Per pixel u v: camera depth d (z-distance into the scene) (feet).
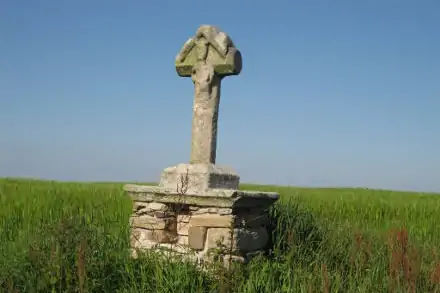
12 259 26.11
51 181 77.51
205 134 29.12
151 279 24.72
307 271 27.55
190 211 27.71
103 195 53.98
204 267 25.72
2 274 24.89
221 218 26.43
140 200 28.48
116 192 57.41
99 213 38.78
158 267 24.71
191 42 29.96
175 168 28.43
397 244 29.14
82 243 24.56
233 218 26.30
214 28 29.68
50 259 24.41
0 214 43.75
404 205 59.93
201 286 24.25
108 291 24.17
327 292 23.21
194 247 26.81
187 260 25.82
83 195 53.52
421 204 60.64
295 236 30.45
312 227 33.35
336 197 64.75
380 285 26.81
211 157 29.12
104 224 31.60
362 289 25.77
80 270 22.80
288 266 27.12
